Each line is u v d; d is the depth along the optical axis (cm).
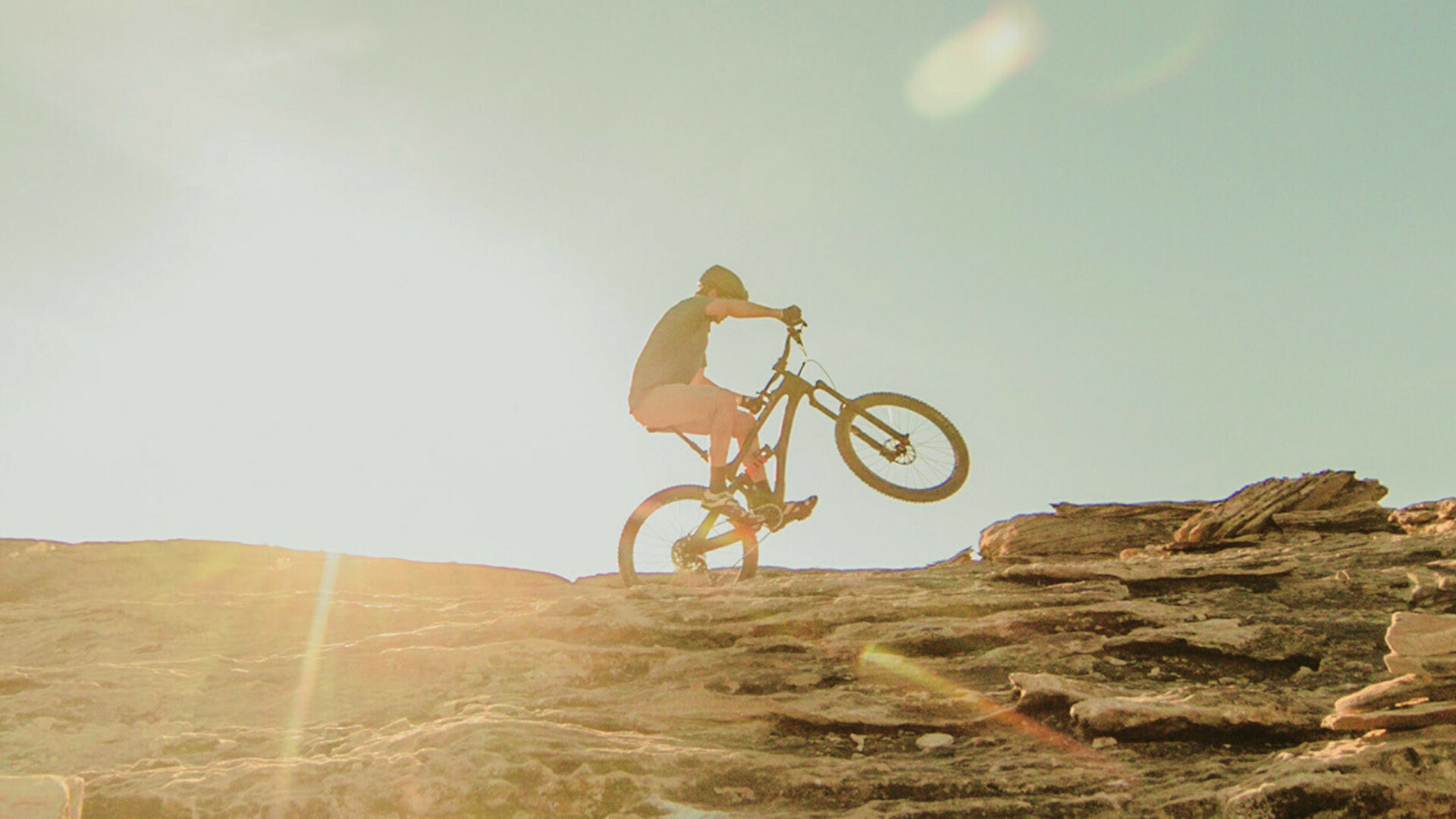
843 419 769
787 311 739
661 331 745
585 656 551
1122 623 553
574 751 423
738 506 718
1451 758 382
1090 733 445
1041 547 989
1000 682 508
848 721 463
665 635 578
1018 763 424
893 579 686
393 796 401
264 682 539
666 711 490
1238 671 503
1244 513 898
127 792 407
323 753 453
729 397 729
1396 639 447
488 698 513
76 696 501
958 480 771
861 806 397
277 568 884
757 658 542
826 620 577
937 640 548
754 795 406
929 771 417
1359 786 366
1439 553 628
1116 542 972
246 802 399
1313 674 487
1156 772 408
